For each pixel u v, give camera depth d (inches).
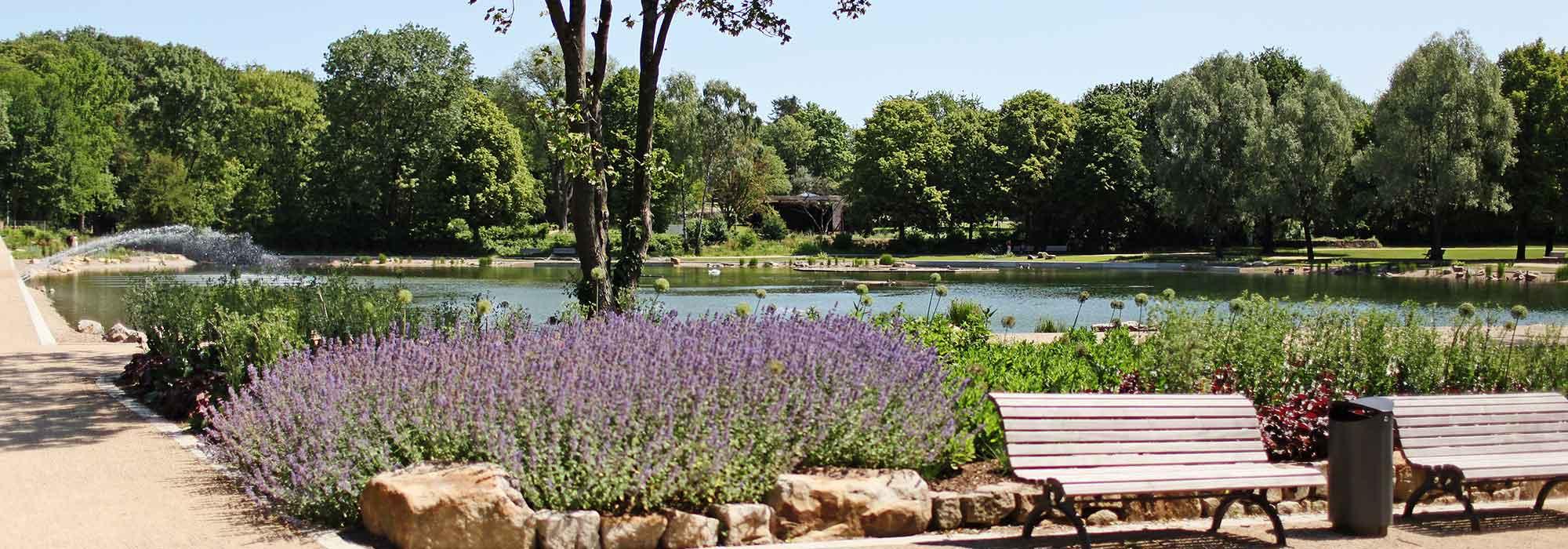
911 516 255.6
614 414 246.4
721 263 2393.0
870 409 279.9
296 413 280.7
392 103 2463.1
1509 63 2095.2
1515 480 298.4
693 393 259.8
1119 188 2586.1
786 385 275.9
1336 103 2112.5
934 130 2787.9
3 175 2410.2
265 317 436.8
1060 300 1337.4
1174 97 2251.5
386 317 471.2
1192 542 254.8
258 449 285.6
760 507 243.4
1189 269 2097.7
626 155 557.9
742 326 343.3
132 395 447.8
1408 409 281.3
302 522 251.4
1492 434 289.0
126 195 2711.6
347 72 2445.9
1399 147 1915.6
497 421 250.8
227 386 378.3
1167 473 244.2
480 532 221.3
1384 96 1988.2
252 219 2623.0
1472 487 309.0
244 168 2918.3
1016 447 240.2
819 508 249.4
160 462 319.0
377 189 2485.2
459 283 1644.9
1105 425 249.8
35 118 2439.7
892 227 3024.1
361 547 229.5
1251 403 268.1
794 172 4503.0
